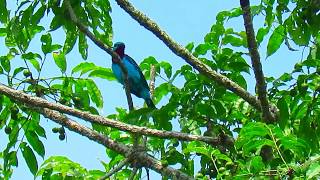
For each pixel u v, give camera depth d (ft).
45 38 43.83
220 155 40.09
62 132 43.57
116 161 45.78
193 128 46.19
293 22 42.39
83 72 45.78
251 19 39.81
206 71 43.57
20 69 43.52
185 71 45.19
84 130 42.83
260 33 44.86
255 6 44.27
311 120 40.40
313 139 40.09
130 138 46.57
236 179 35.14
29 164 44.65
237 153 42.16
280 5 42.96
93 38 40.91
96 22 44.14
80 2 43.65
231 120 46.09
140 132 41.16
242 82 45.34
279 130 34.53
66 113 41.60
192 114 45.16
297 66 39.96
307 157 34.73
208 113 43.88
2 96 44.14
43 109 43.29
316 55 42.75
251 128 34.68
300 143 34.55
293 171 34.27
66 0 41.63
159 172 41.78
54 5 42.47
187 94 44.96
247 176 35.01
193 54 45.65
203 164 44.19
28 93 44.14
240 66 44.65
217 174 40.83
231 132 45.39
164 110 41.75
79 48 44.73
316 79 40.01
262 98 41.16
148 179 42.14
